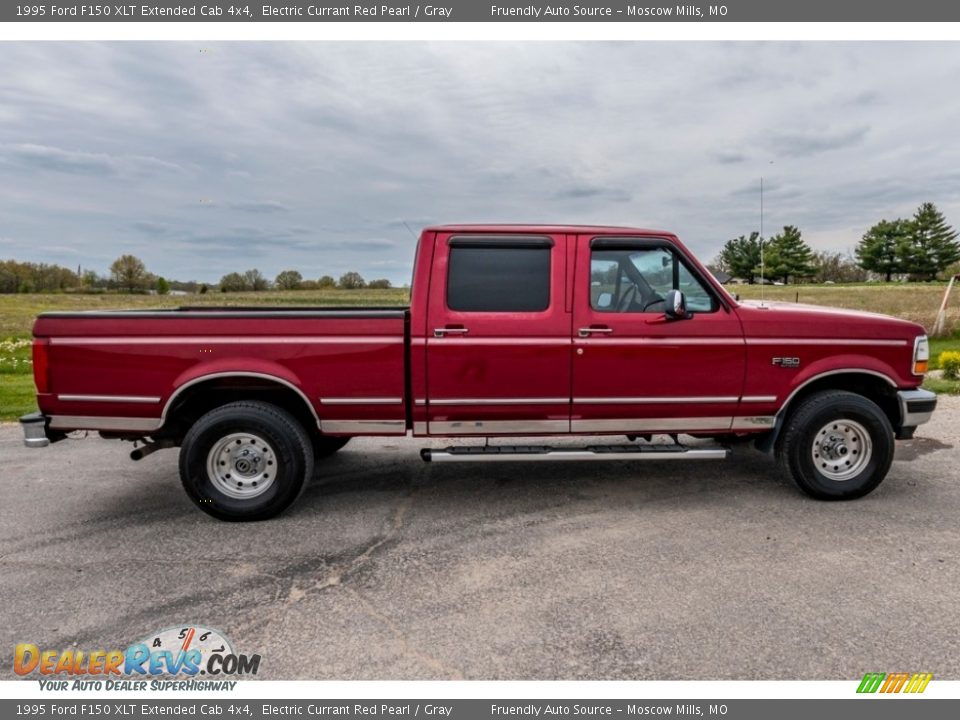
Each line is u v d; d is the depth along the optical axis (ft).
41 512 15.29
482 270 14.51
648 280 15.48
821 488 15.15
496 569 11.99
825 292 115.55
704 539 13.23
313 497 16.25
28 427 13.79
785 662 9.00
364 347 14.23
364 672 8.98
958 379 32.55
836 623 9.94
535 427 14.97
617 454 14.75
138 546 13.20
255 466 14.48
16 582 11.62
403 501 15.89
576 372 14.61
